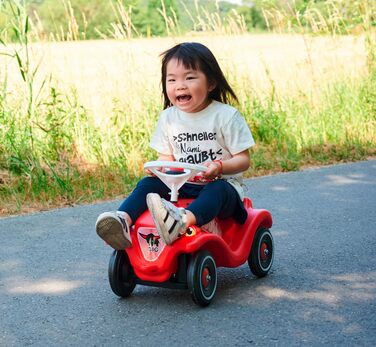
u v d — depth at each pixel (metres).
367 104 9.59
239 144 4.14
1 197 6.76
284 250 5.04
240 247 4.22
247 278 4.43
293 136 9.02
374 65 9.93
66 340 3.53
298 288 4.21
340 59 10.68
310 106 9.47
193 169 3.87
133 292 4.24
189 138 4.23
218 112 4.17
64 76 8.38
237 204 4.18
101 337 3.55
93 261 4.94
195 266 3.81
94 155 7.71
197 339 3.48
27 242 5.45
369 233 5.45
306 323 3.65
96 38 11.06
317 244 5.17
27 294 4.27
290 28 10.01
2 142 7.20
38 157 7.37
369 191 6.98
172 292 4.21
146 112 8.16
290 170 8.16
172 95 4.12
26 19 7.18
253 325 3.64
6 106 7.30
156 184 4.07
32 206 6.60
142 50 9.36
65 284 4.44
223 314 3.80
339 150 8.88
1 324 3.77
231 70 9.52
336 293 4.11
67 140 7.66
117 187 7.17
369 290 4.16
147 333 3.58
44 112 7.55
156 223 3.65
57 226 5.91
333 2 10.12
